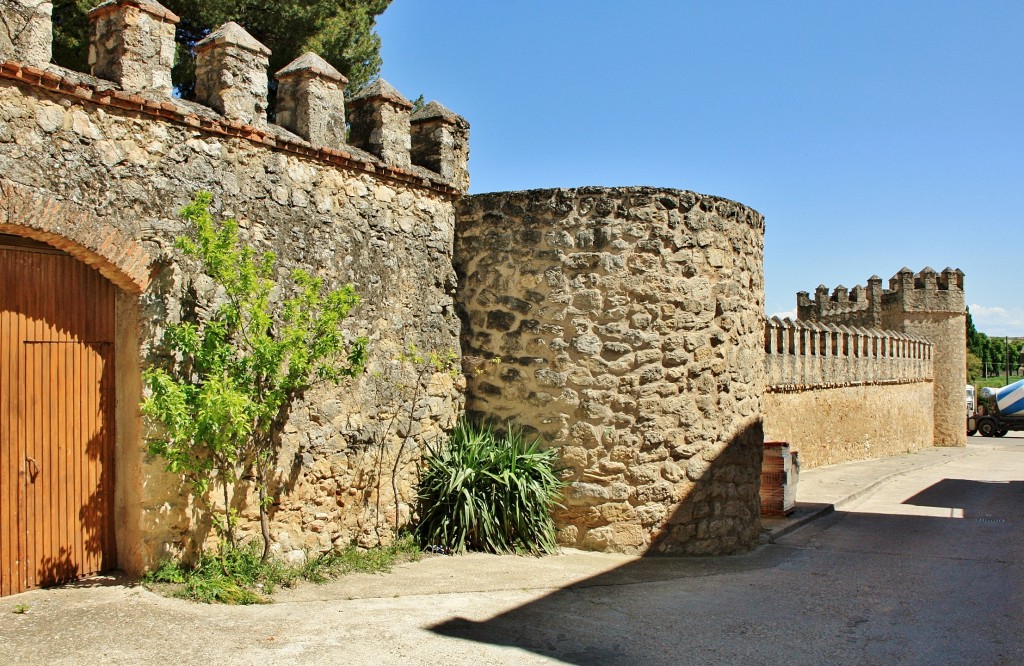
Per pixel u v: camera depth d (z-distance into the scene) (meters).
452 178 9.13
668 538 8.75
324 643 5.34
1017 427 36.72
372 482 7.88
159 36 6.29
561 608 6.55
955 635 6.31
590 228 8.73
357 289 7.74
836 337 20.50
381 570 7.29
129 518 6.18
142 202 6.03
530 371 8.82
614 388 8.66
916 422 26.84
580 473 8.66
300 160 7.23
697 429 8.95
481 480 8.38
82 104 5.71
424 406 8.52
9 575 5.65
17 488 5.68
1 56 5.35
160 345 6.16
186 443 6.13
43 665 4.66
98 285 6.14
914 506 13.91
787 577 8.11
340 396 7.55
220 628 5.45
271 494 6.92
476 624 5.99
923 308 28.89
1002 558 9.31
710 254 9.14
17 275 5.68
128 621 5.37
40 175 5.45
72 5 12.11
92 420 6.10
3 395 5.60
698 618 6.52
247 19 13.77
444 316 8.90
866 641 6.12
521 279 8.89
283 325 6.97
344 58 15.36
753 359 9.81
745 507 9.48
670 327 8.80
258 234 6.83
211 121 6.45
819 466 19.50
